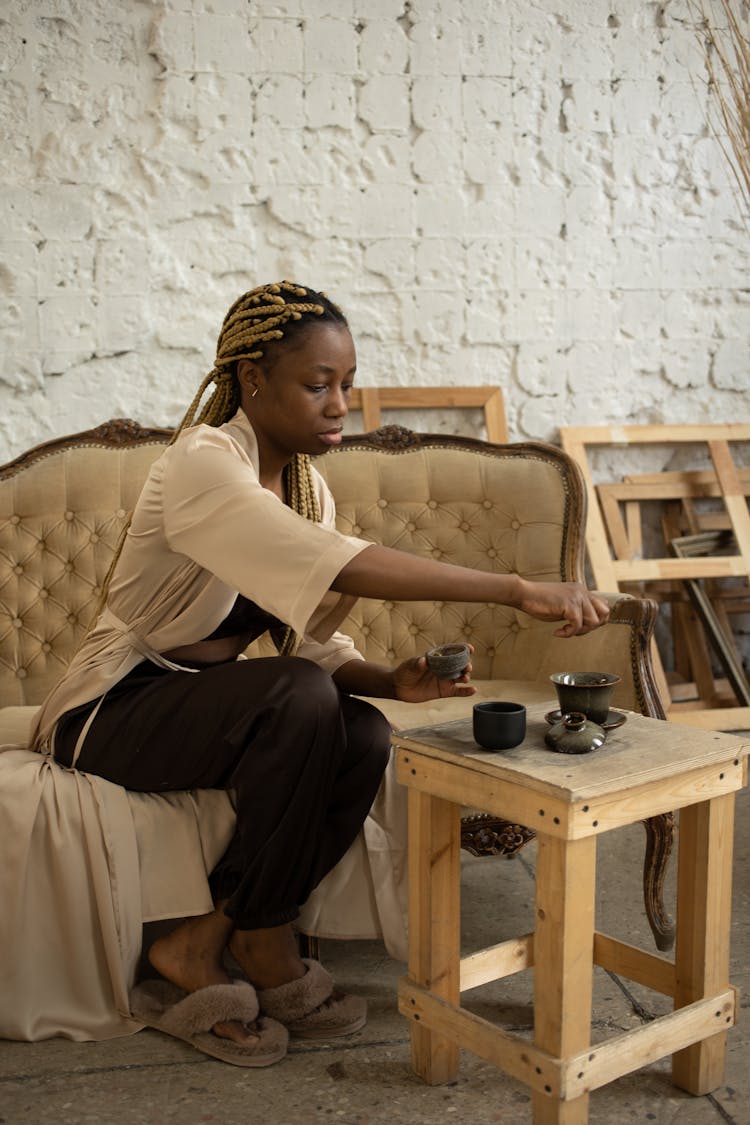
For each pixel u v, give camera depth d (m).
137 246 3.63
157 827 1.94
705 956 1.71
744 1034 1.95
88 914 1.91
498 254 3.95
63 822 1.90
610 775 1.52
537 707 1.95
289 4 3.66
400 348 3.91
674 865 2.76
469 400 3.93
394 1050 1.89
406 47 3.78
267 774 1.79
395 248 3.86
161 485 1.89
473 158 3.88
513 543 2.99
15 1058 1.85
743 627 4.32
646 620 2.48
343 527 3.03
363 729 2.00
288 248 3.77
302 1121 1.67
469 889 2.65
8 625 2.87
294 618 1.69
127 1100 1.72
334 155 3.77
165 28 3.55
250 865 1.81
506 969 1.90
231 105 3.65
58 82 3.50
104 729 1.96
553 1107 1.52
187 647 2.08
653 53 4.02
